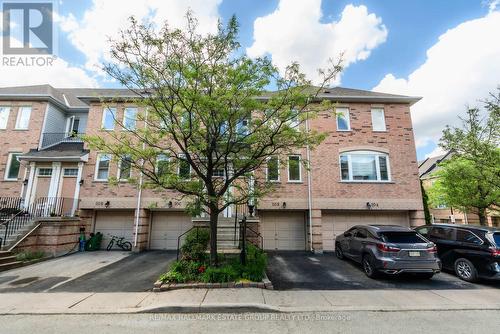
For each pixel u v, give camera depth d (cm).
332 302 602
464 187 1297
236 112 736
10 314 538
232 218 1294
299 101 721
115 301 609
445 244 879
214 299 603
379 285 742
